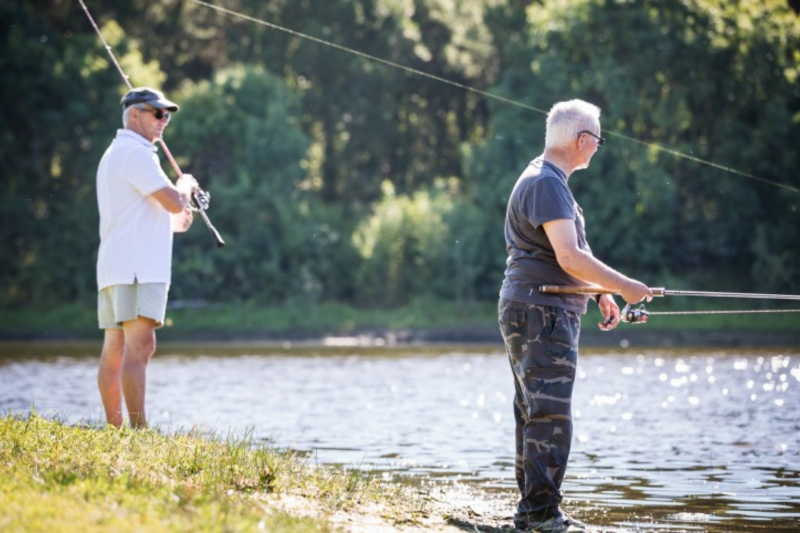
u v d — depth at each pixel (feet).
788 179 171.12
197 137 189.16
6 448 26.14
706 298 171.01
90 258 185.06
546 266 26.48
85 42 188.44
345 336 174.60
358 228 199.72
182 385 73.56
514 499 30.53
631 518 28.48
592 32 172.14
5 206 184.03
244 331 175.73
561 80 175.42
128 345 32.81
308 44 215.51
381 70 218.18
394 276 190.49
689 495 31.96
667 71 169.78
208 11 221.25
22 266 185.88
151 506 20.83
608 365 94.79
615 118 172.55
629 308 27.55
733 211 173.58
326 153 222.89
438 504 28.63
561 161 26.89
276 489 26.18
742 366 91.30
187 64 228.22
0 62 183.62
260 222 186.39
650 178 169.99
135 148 32.86
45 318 179.22
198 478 25.39
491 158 184.75
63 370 85.10
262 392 68.08
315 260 189.67
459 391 69.56
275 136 189.98
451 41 224.12
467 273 183.73
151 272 32.83
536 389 26.30
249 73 194.49
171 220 34.19
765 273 169.48
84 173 187.32
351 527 23.67
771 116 169.17
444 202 191.42
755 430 47.60
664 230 171.83
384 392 68.85
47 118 183.73
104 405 33.81
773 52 168.76
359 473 30.86
